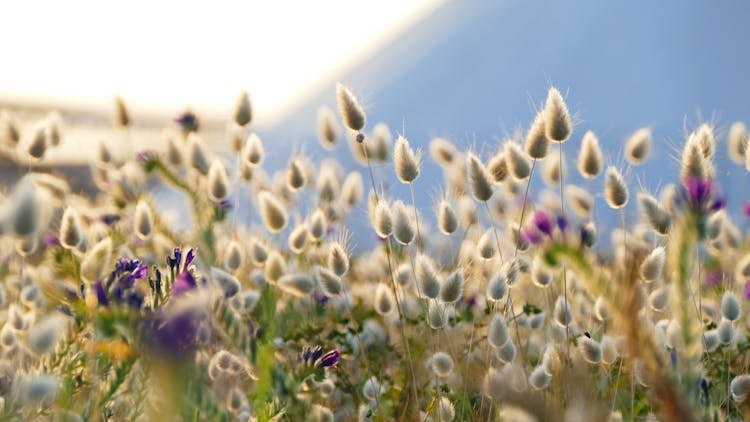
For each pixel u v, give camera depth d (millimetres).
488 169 1189
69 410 918
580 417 665
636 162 1199
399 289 1207
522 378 1062
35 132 1212
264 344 973
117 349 909
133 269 918
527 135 1143
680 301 834
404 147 1171
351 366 1231
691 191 782
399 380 1211
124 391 956
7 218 741
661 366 712
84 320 921
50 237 1179
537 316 1179
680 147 1131
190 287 903
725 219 1146
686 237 795
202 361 957
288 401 978
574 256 712
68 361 929
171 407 780
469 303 1232
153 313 808
